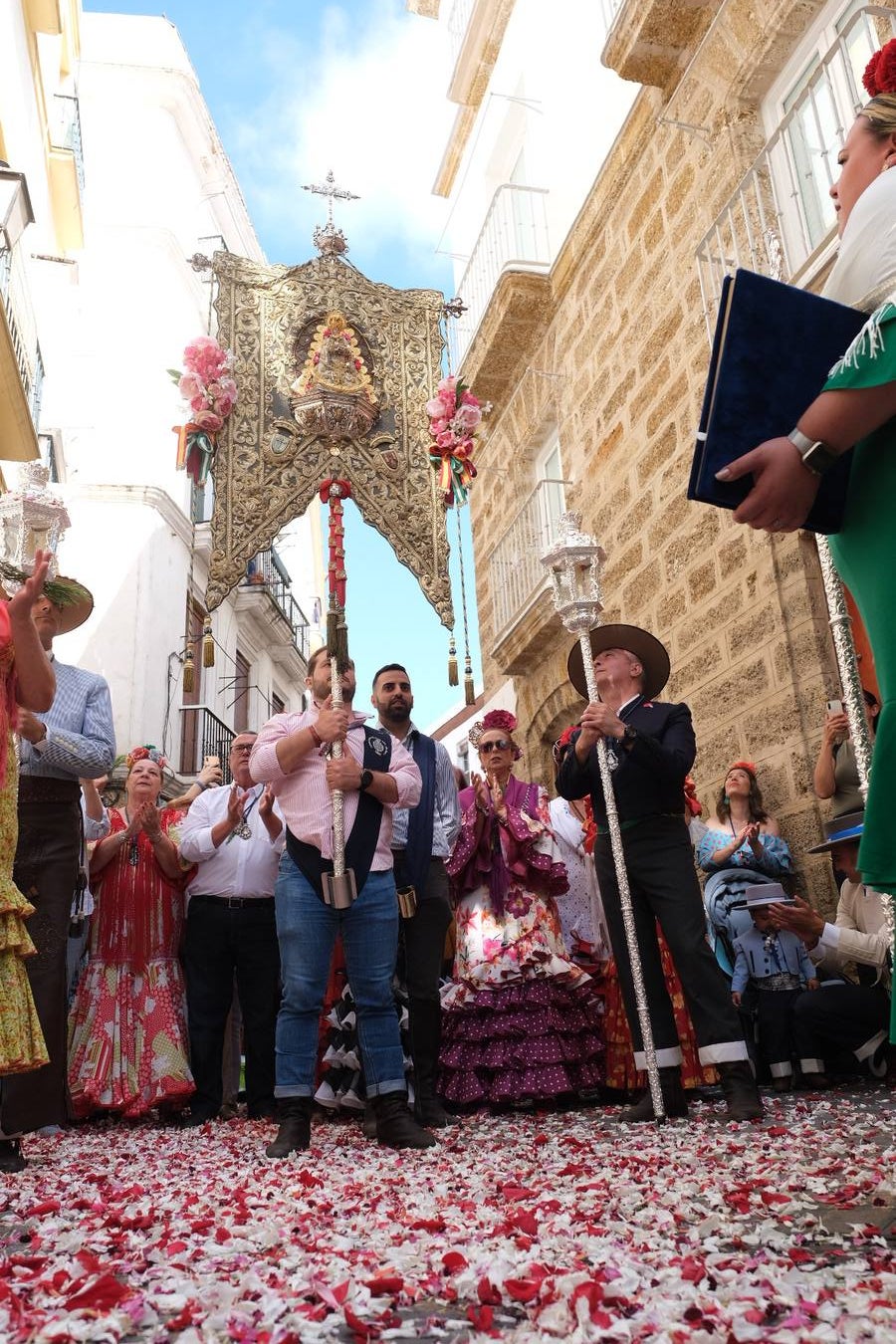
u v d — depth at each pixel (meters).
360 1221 2.27
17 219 11.47
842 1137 3.12
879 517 1.70
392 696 5.30
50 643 4.38
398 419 6.44
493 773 5.41
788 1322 1.43
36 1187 2.95
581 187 11.20
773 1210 2.12
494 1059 4.96
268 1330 1.51
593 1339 1.42
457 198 16.23
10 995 2.83
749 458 1.74
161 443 19.88
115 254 20.72
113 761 4.39
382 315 6.59
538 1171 2.88
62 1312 1.60
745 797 6.40
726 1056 3.93
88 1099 4.98
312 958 3.79
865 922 5.37
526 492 12.89
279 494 6.09
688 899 4.15
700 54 8.11
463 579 6.24
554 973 5.03
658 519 8.90
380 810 3.97
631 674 4.74
